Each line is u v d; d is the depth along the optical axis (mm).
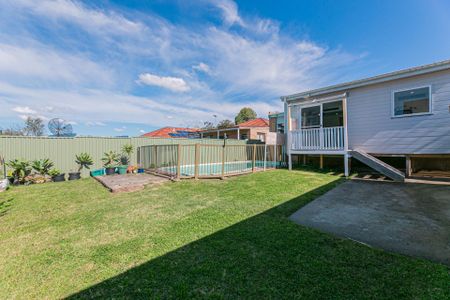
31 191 6266
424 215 3613
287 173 8297
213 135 24391
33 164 8055
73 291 1976
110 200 5031
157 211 4141
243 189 5793
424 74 7090
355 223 3381
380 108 8070
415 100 7293
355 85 8570
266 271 2180
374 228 3172
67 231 3309
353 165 9086
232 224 3410
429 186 5590
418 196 4711
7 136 7750
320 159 9453
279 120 16016
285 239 2861
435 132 6918
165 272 2209
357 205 4270
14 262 2471
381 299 1771
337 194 5105
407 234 2941
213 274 2154
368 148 8383
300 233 3043
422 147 7152
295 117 10703
